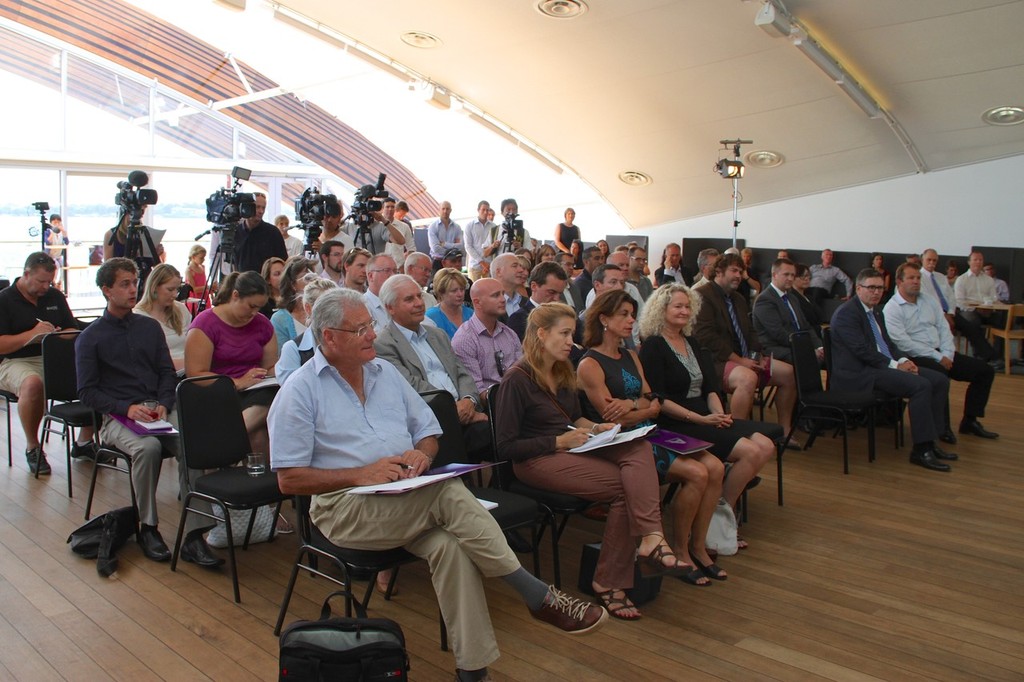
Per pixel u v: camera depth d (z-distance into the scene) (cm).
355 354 255
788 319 559
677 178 1135
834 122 932
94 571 320
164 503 400
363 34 886
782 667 261
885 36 729
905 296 561
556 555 310
